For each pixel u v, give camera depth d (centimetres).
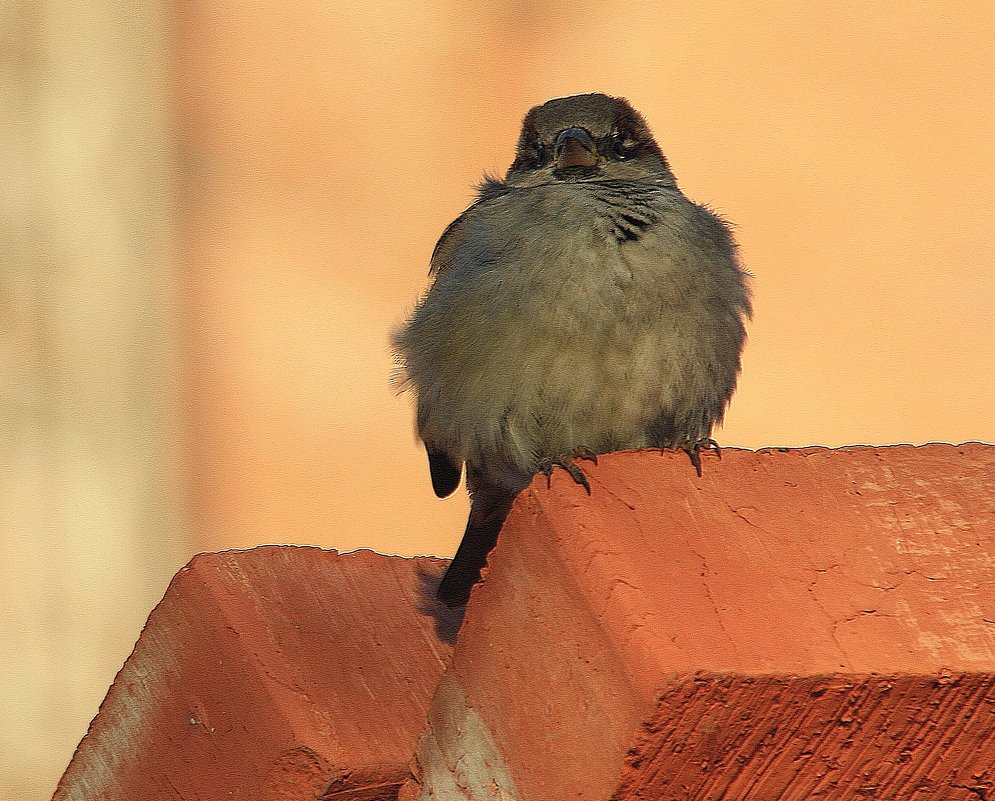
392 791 412
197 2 1465
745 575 338
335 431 1406
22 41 1435
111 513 1388
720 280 602
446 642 456
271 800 411
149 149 1450
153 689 443
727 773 321
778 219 1463
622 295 582
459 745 356
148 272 1435
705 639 319
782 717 318
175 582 450
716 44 1519
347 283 1462
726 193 1478
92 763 451
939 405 1391
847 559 347
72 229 1425
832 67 1502
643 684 312
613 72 1527
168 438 1405
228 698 427
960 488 369
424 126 1510
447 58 1519
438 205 1491
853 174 1470
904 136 1441
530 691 340
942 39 1465
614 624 323
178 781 431
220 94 1468
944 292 1427
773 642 322
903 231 1445
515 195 641
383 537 1366
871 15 1478
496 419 593
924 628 333
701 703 312
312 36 1485
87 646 1366
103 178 1440
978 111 1470
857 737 324
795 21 1502
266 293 1443
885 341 1427
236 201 1460
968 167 1451
